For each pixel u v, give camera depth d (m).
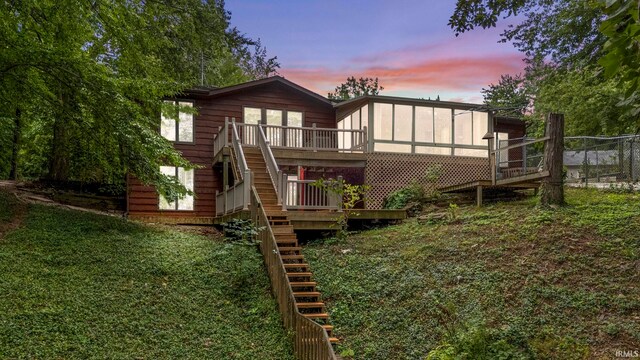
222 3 20.84
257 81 19.94
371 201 18.59
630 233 9.92
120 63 15.07
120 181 18.39
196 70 22.47
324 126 21.42
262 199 13.98
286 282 8.72
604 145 16.80
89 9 12.67
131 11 13.45
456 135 20.31
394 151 19.31
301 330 7.75
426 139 19.81
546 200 12.41
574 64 14.15
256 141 18.14
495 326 7.94
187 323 8.77
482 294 8.93
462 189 15.84
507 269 9.57
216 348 8.11
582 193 14.12
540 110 28.69
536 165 21.41
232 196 14.66
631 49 2.86
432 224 13.55
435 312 8.73
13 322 7.57
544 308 8.15
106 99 12.38
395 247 12.09
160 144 13.74
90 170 17.80
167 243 12.63
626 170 15.73
